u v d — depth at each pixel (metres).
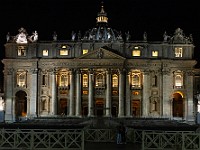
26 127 58.25
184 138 41.72
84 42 139.12
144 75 137.75
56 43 139.50
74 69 137.62
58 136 42.88
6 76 140.62
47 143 45.66
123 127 51.19
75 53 139.38
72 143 43.59
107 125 80.75
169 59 137.88
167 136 46.62
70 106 137.62
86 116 134.00
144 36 140.12
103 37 149.62
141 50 139.25
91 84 136.88
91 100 136.75
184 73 138.75
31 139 42.62
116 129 52.84
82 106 138.75
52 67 138.75
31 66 139.75
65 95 139.25
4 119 139.00
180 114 146.62
